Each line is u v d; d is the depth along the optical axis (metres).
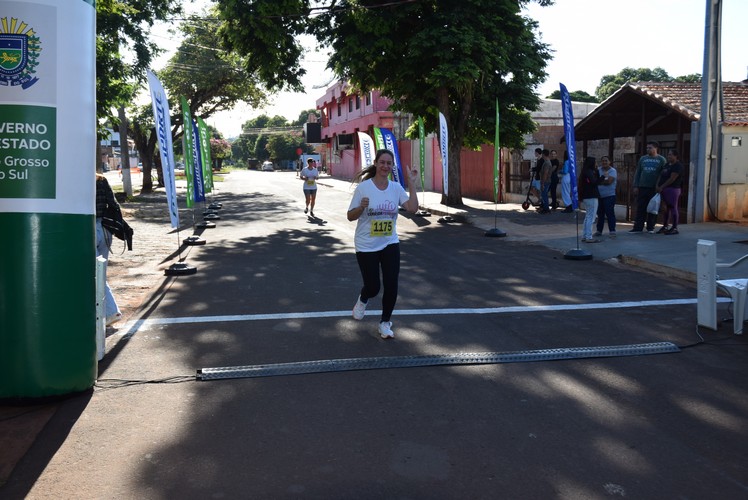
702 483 3.49
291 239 14.12
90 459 3.78
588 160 12.52
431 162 32.66
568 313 7.29
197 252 12.23
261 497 3.34
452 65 17.75
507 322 6.90
